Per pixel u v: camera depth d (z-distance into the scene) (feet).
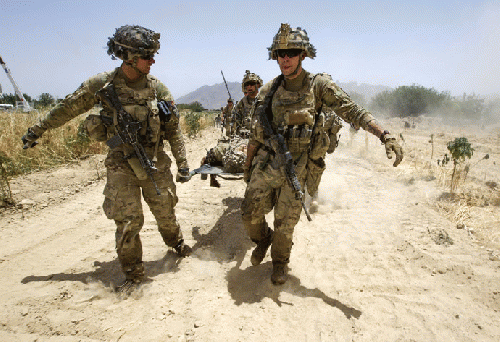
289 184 9.57
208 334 8.19
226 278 10.87
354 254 12.25
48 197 19.31
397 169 24.79
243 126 17.21
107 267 11.53
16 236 14.20
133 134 9.47
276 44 9.21
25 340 7.95
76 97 9.55
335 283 10.46
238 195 19.89
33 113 41.22
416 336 8.12
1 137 28.04
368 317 8.84
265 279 10.69
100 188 21.56
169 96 10.39
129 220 9.60
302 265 11.61
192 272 11.17
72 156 29.14
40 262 11.89
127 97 9.43
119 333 8.30
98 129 9.72
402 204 17.33
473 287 9.91
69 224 15.57
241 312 9.09
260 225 10.94
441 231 13.74
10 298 9.50
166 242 12.01
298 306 9.36
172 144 11.18
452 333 8.21
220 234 14.37
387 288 10.12
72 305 9.30
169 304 9.41
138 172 9.62
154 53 9.29
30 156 26.91
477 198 17.58
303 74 9.77
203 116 83.82
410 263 11.47
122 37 8.79
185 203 18.45
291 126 9.81
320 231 14.35
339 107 9.63
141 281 10.43
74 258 12.24
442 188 19.65
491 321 8.59
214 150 15.20
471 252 11.96
